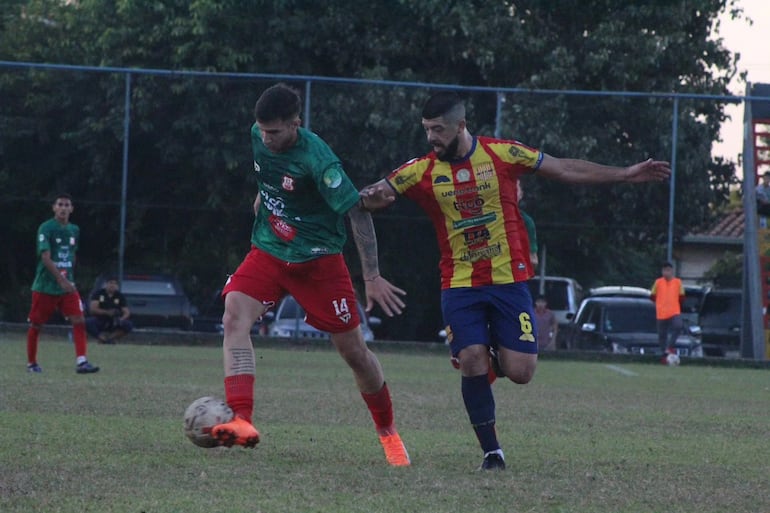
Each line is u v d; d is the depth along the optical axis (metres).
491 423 20.34
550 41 81.12
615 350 71.94
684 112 68.50
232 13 78.88
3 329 70.75
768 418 32.44
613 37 79.88
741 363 67.31
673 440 26.00
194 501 15.94
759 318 68.00
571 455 22.64
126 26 81.94
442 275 20.94
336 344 19.94
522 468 20.50
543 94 67.69
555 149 67.31
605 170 20.25
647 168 20.09
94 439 22.41
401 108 67.56
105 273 70.06
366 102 67.56
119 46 81.69
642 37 80.50
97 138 68.88
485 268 20.53
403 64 80.94
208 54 79.81
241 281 19.30
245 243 69.94
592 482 18.98
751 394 42.66
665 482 19.25
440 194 20.44
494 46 79.00
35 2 90.38
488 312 20.86
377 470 19.58
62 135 69.25
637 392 41.88
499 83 81.19
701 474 20.41
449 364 57.28
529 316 20.64
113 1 84.62
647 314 73.50
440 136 20.17
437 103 20.11
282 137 18.56
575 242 68.69
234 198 69.44
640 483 19.05
